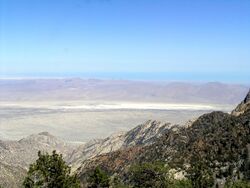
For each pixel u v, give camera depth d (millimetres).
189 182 69812
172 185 66125
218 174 80500
